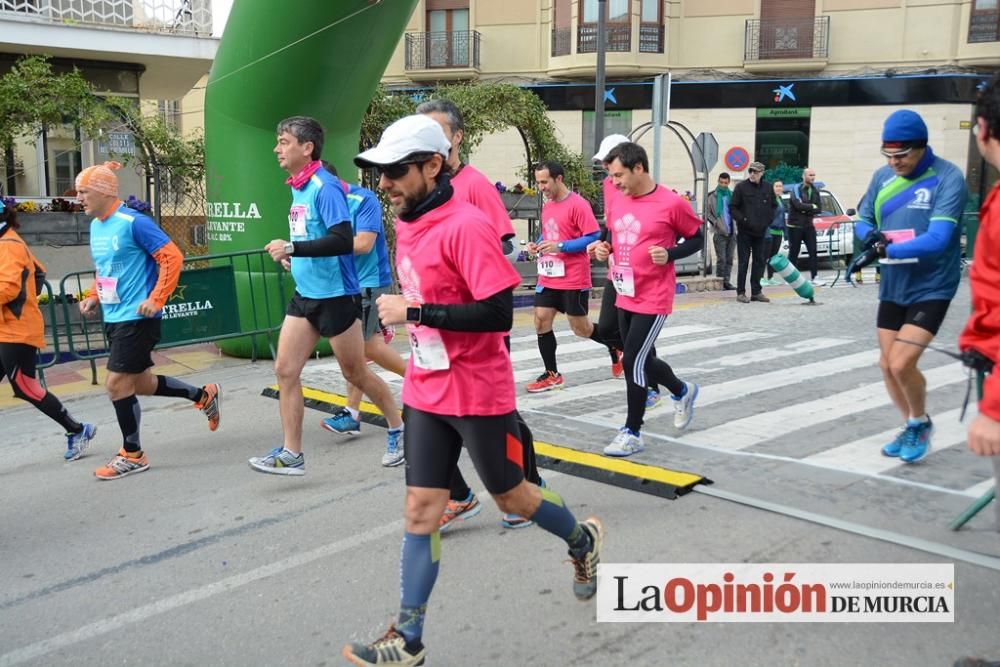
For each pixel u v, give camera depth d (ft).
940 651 9.73
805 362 25.75
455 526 13.84
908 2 80.38
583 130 84.84
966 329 9.40
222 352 30.04
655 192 16.26
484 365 9.23
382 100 35.70
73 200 40.65
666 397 21.52
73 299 29.27
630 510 14.12
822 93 81.61
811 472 15.57
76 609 11.73
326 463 17.61
